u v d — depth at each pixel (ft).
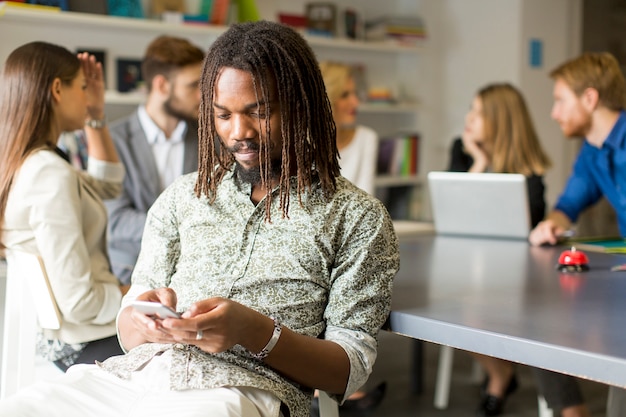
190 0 14.48
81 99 6.92
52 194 6.23
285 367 4.67
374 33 17.37
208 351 4.51
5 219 6.36
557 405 8.38
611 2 18.98
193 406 4.39
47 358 6.59
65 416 4.52
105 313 6.42
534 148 11.46
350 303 4.97
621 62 19.19
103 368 4.93
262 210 5.03
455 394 11.58
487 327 4.73
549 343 4.33
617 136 9.62
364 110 17.16
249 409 4.48
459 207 9.64
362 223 5.01
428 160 18.44
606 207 19.44
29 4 12.30
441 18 18.53
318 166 5.03
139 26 13.30
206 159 5.13
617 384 4.00
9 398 4.66
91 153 8.14
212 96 4.97
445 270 7.06
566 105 9.81
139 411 4.44
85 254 6.31
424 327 5.00
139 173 10.12
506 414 10.69
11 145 6.42
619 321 4.90
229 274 4.99
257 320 4.52
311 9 16.43
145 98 13.56
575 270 6.97
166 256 5.31
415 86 18.37
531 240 8.95
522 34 17.25
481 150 12.11
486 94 11.62
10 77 6.56
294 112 4.90
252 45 4.83
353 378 4.87
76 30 13.60
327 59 17.03
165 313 4.21
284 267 4.94
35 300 6.13
